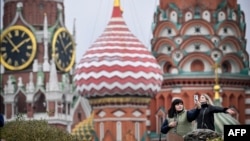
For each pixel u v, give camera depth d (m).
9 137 63.78
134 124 153.88
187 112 50.25
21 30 190.38
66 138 66.88
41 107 187.00
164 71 162.62
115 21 158.25
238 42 163.62
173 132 50.31
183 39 161.38
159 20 163.62
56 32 189.75
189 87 160.75
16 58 190.75
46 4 190.38
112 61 153.50
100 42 156.25
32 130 65.00
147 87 153.62
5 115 188.50
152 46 164.00
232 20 163.62
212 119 50.00
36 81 187.88
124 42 155.62
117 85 152.38
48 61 188.88
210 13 162.62
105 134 153.88
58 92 184.88
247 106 163.88
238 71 163.50
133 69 153.38
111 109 153.62
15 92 188.62
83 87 154.88
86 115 186.62
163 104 162.00
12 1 190.88
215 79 160.12
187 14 162.25
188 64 161.25
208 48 161.50
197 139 48.81
